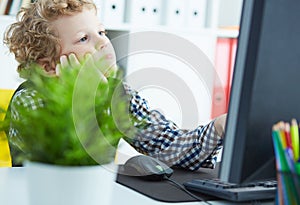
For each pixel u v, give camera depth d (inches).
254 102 25.0
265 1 24.7
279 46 25.5
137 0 98.0
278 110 26.0
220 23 121.2
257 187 34.8
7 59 89.4
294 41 26.2
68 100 24.5
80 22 38.3
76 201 26.8
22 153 26.2
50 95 24.5
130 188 37.0
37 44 37.2
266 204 33.6
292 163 23.5
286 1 25.6
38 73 26.2
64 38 37.9
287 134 23.7
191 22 105.3
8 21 89.0
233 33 108.4
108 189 27.9
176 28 102.2
